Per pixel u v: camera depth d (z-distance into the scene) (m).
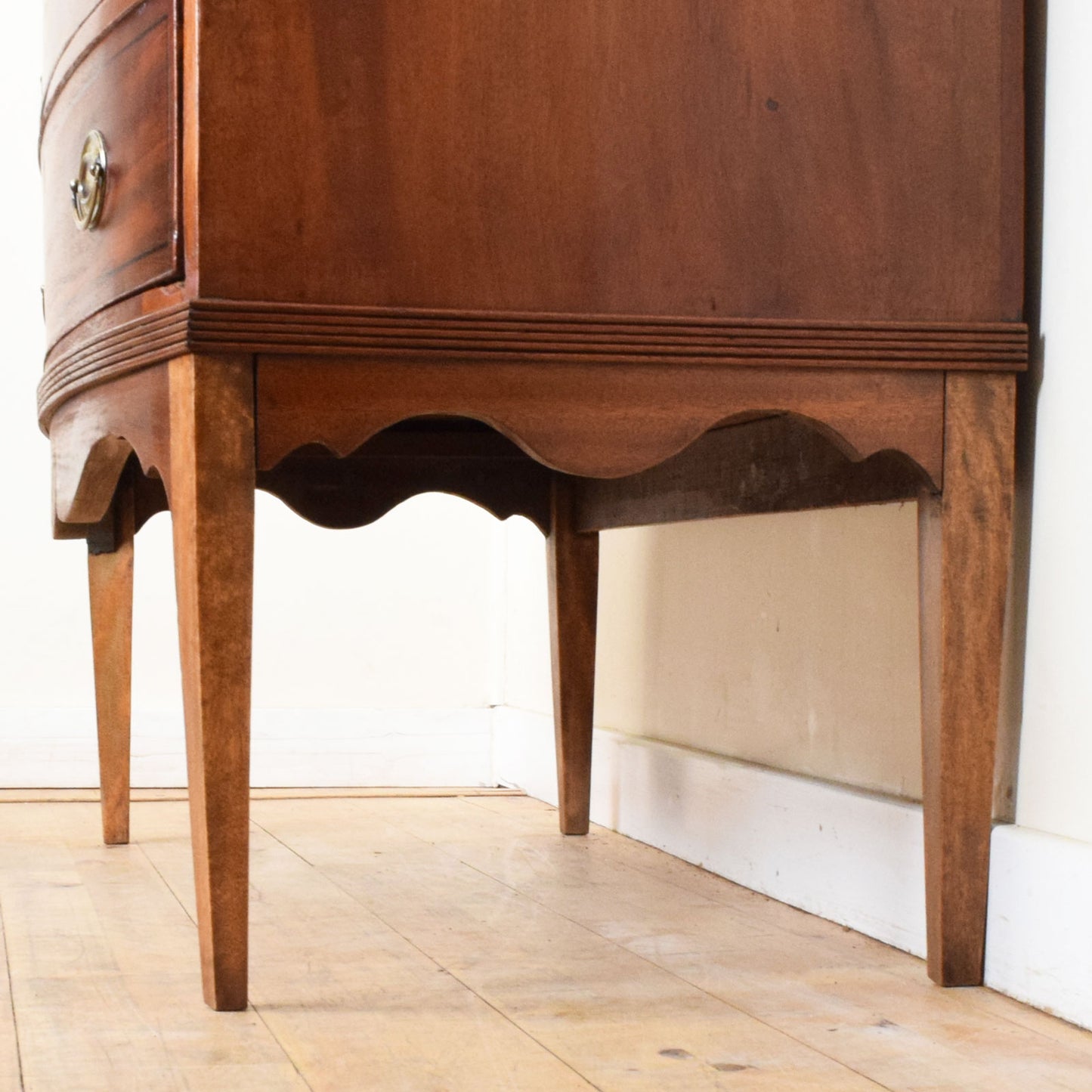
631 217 0.90
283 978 0.96
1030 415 0.99
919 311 0.94
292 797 1.94
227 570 0.84
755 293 0.92
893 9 0.94
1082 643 0.92
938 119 0.94
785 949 1.06
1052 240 0.97
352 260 0.86
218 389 0.84
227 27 0.84
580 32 0.90
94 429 1.05
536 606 2.01
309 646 2.09
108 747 1.50
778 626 1.32
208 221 0.84
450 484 1.54
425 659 2.12
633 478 1.43
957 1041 0.83
